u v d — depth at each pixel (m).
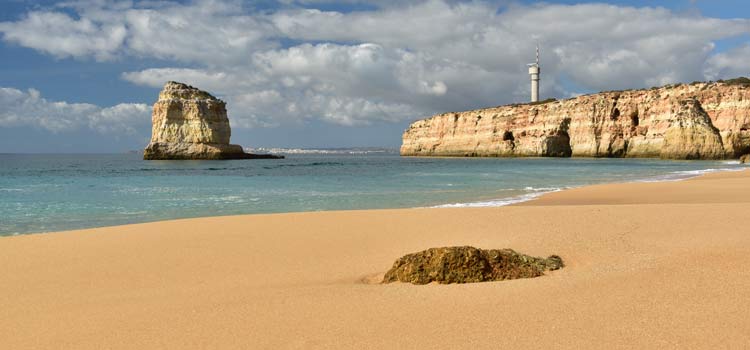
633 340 4.40
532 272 7.11
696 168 54.00
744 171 43.53
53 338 5.06
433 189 28.50
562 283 6.44
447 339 4.60
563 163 74.94
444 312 5.41
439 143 141.00
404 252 9.83
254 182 35.50
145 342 4.81
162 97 101.00
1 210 19.56
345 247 10.46
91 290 7.34
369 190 28.02
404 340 4.61
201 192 27.27
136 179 39.88
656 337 4.45
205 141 101.06
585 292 5.93
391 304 5.80
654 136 94.00
